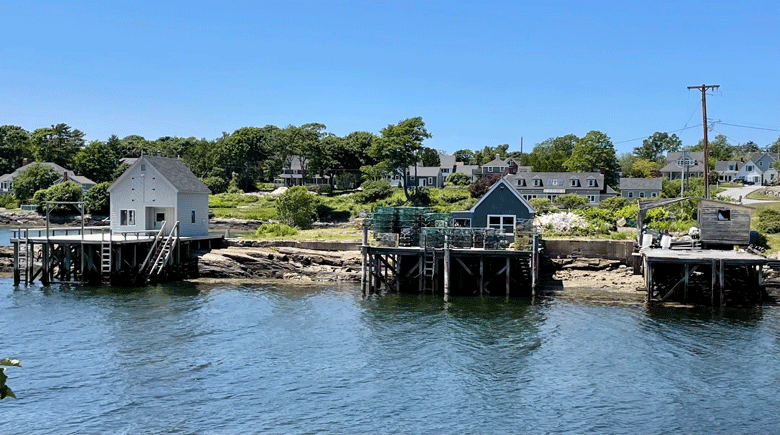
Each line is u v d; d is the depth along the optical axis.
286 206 83.31
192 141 181.62
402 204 97.62
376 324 35.06
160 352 29.77
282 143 143.12
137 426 22.03
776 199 88.00
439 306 39.66
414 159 106.25
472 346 31.00
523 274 45.16
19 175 131.50
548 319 36.22
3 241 73.12
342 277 48.97
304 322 35.47
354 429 22.00
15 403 23.78
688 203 62.28
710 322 35.56
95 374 26.77
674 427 22.23
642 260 47.25
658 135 193.38
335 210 96.75
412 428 22.11
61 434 21.42
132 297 42.06
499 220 49.06
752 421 22.67
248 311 38.06
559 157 140.62
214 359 28.84
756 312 37.94
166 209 53.56
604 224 57.56
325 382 26.20
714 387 25.75
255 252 50.88
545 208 75.12
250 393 24.97
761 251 47.12
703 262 39.38
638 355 29.62
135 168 53.62
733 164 140.50
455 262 45.00
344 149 135.50
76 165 143.25
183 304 39.88
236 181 139.62
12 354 29.19
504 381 26.44
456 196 102.19
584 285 46.31
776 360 28.86
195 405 23.81
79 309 38.19
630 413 23.36
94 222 102.88
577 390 25.48
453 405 24.05
